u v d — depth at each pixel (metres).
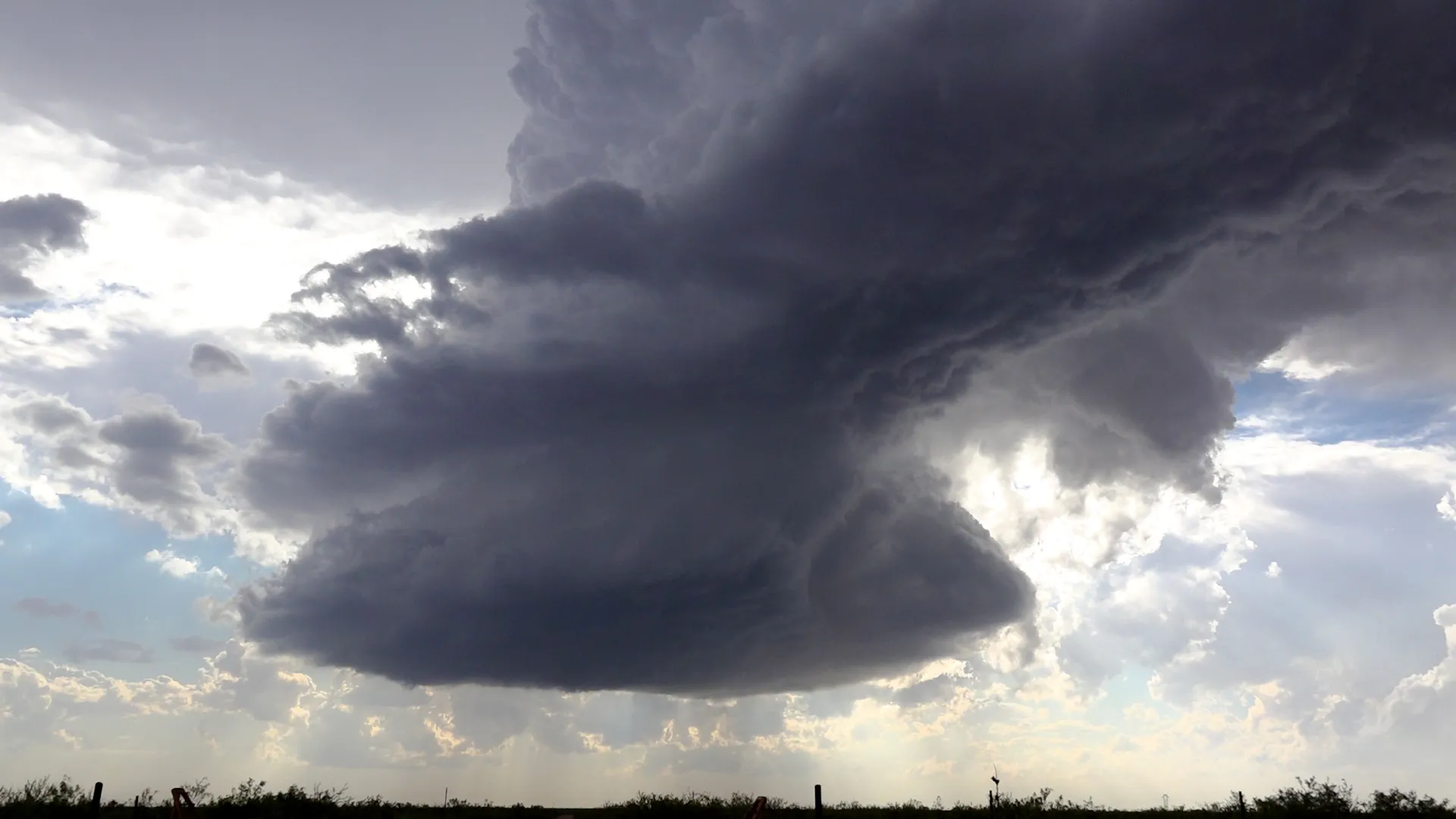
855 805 58.53
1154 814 51.44
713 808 50.34
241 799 44.50
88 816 38.91
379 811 49.81
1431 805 40.41
